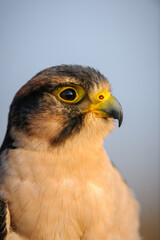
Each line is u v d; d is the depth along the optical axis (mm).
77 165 1405
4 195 1397
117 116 1420
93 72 1424
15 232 1395
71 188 1398
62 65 1424
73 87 1411
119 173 1459
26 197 1394
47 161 1402
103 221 1404
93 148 1416
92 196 1402
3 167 1405
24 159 1402
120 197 1436
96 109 1417
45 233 1392
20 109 1412
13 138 1413
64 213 1395
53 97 1409
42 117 1407
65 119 1409
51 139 1405
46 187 1396
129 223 1443
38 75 1417
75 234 1398
